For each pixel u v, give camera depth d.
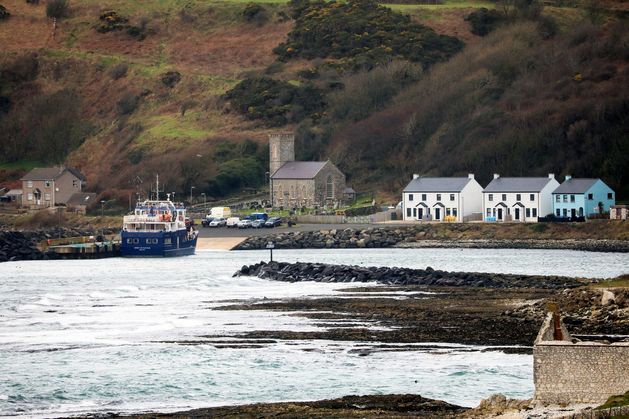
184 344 166.38
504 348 156.88
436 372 141.00
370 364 147.38
